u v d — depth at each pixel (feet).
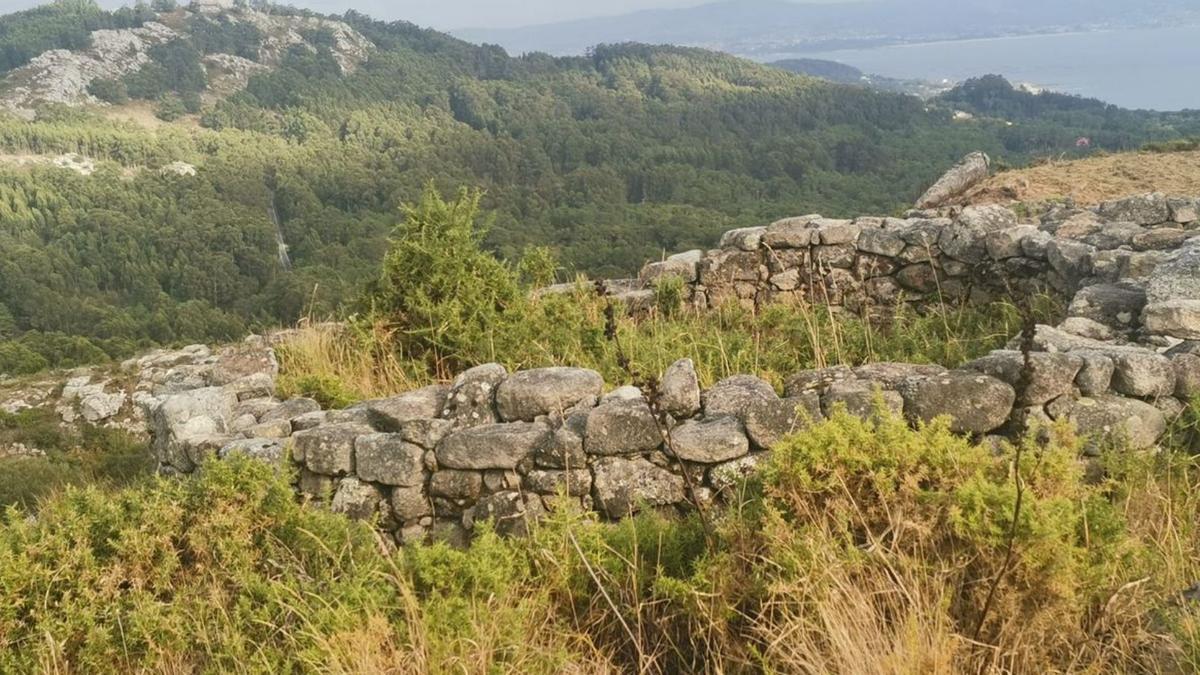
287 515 13.55
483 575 11.90
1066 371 13.78
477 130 625.41
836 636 9.77
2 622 11.89
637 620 11.70
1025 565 10.19
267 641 11.66
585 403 15.05
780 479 11.91
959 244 27.58
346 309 26.84
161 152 522.47
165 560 12.75
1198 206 28.84
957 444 11.92
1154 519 12.50
